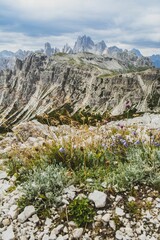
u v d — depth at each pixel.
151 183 1.50
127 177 1.50
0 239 1.28
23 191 1.47
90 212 1.33
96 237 1.23
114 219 1.29
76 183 1.55
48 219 1.34
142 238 1.20
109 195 1.44
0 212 1.43
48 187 1.46
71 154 1.72
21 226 1.32
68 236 1.25
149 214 1.31
